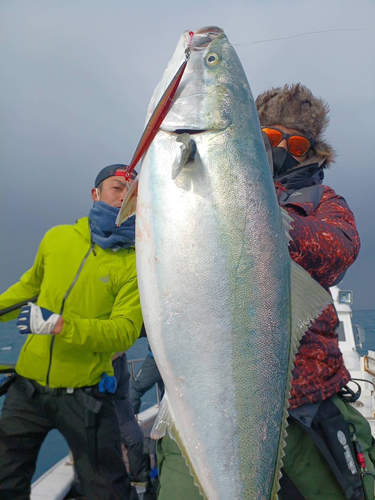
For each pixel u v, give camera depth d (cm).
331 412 166
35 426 255
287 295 127
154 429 127
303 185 182
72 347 248
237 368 118
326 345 168
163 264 119
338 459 157
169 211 120
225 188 121
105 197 286
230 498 118
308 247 145
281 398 124
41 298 262
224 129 126
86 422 245
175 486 162
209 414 118
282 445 125
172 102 130
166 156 125
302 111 186
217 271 118
